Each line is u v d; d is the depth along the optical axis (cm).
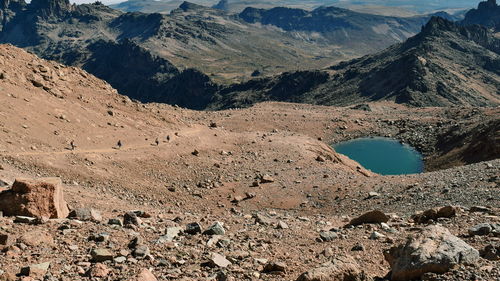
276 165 6241
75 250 1539
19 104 4938
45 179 2089
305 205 4741
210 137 7119
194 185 5022
